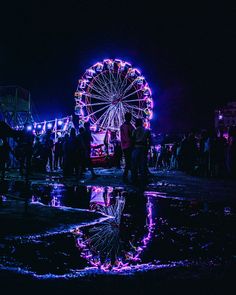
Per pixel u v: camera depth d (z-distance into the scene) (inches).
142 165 398.9
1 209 202.5
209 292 81.0
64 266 102.2
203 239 135.5
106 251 118.7
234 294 79.8
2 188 319.0
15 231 147.6
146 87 1189.7
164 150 865.5
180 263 104.3
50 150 674.8
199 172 595.8
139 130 398.9
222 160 541.3
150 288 83.4
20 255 113.6
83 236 141.4
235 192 319.9
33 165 659.4
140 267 100.4
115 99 1200.8
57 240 134.7
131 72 1185.4
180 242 130.9
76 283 86.7
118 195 295.3
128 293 80.4
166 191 329.7
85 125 508.4
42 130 946.7
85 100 1212.5
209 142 548.7
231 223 168.2
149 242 131.3
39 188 357.4
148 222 171.5
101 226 161.8
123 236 141.6
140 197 279.7
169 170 778.2
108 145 988.6
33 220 170.4
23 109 928.3
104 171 765.9
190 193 309.6
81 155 502.3
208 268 98.7
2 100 884.0
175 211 205.8
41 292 80.9
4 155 339.0
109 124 1203.9
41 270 98.0
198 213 197.2
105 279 89.4
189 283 86.6
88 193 311.4
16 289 82.7
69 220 173.6
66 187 370.0
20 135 202.7
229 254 114.3
